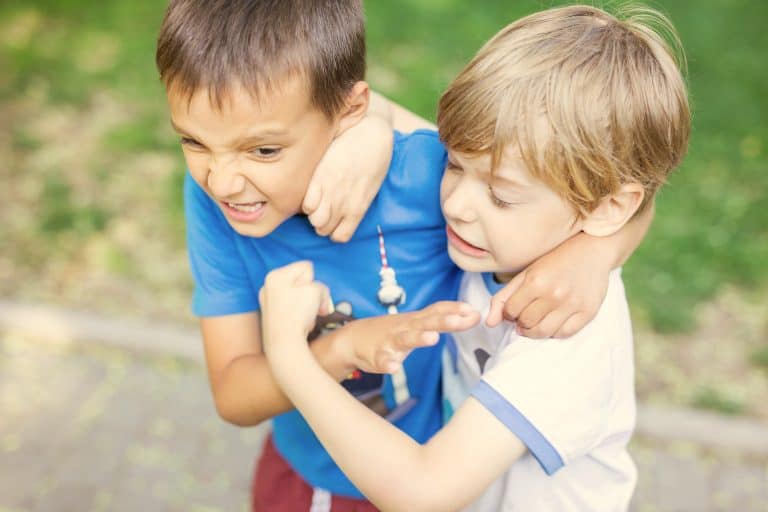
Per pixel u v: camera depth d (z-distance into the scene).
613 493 1.64
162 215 4.47
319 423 1.39
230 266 1.65
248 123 1.27
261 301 1.50
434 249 1.66
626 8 1.57
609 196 1.40
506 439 1.36
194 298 1.70
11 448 3.34
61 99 5.26
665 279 4.12
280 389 1.55
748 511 3.21
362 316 1.67
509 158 1.32
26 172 4.69
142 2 6.39
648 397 3.57
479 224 1.40
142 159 4.85
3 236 4.28
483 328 1.60
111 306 3.94
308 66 1.29
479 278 1.64
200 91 1.26
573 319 1.38
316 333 1.68
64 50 5.75
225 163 1.31
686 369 3.71
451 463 1.35
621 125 1.35
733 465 3.38
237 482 3.29
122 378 3.67
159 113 5.22
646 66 1.39
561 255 1.43
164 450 3.39
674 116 1.42
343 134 1.45
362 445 1.36
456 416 1.39
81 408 3.53
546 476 1.58
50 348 3.77
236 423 1.66
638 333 3.88
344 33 1.37
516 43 1.37
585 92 1.33
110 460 3.33
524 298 1.38
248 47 1.26
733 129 5.19
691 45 5.97
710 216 4.51
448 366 1.76
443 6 6.39
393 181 1.58
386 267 1.64
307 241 1.61
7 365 3.68
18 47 5.73
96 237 4.31
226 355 1.69
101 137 4.99
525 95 1.31
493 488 1.63
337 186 1.41
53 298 3.96
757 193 4.70
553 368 1.39
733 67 5.77
